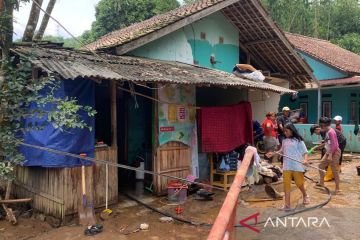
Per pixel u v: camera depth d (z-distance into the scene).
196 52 11.04
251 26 11.80
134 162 9.98
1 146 5.88
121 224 6.78
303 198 7.98
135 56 9.53
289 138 7.68
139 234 6.32
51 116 5.68
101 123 9.51
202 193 8.33
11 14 6.65
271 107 13.19
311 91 20.75
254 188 9.51
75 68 6.48
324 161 9.50
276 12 32.78
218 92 11.42
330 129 9.07
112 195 7.75
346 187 9.80
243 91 10.89
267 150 12.41
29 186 7.68
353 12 35.03
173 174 8.81
